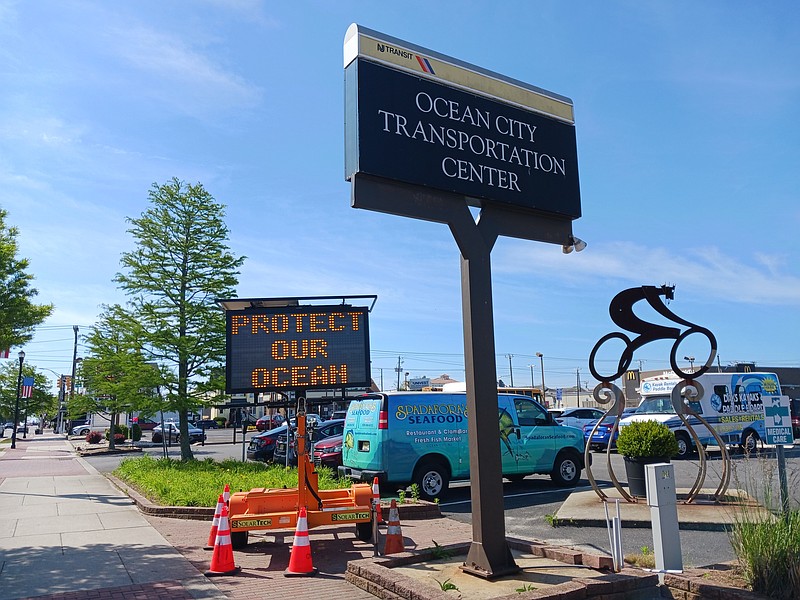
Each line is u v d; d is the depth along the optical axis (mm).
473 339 6398
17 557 7500
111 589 6176
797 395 52312
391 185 6320
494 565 6004
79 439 47031
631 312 10391
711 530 8617
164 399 17688
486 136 7062
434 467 12273
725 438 20391
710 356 10102
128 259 18094
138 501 11508
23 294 14258
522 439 13266
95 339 19188
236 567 7012
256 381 8484
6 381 51500
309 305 8867
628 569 6184
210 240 19062
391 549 7234
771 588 5336
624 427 11328
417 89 6633
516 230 7250
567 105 7945
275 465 16531
